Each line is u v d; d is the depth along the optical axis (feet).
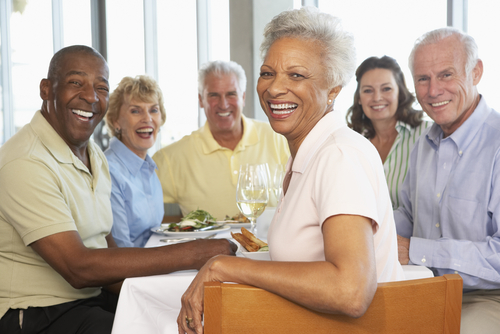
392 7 11.82
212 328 2.31
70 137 4.83
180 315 2.70
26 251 4.43
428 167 5.65
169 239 5.29
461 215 5.04
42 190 4.16
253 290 2.30
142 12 13.96
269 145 9.33
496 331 4.27
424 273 3.80
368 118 9.30
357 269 2.21
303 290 2.24
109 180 5.55
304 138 3.24
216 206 9.04
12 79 14.84
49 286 4.49
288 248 2.87
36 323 4.33
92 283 4.03
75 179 4.74
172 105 13.98
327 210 2.42
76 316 4.42
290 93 3.10
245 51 13.26
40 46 14.62
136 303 3.64
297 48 3.05
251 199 5.06
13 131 15.05
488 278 4.40
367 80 8.71
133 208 6.57
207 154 9.09
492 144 4.96
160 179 9.17
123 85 7.29
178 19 13.91
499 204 4.75
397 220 6.15
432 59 5.33
